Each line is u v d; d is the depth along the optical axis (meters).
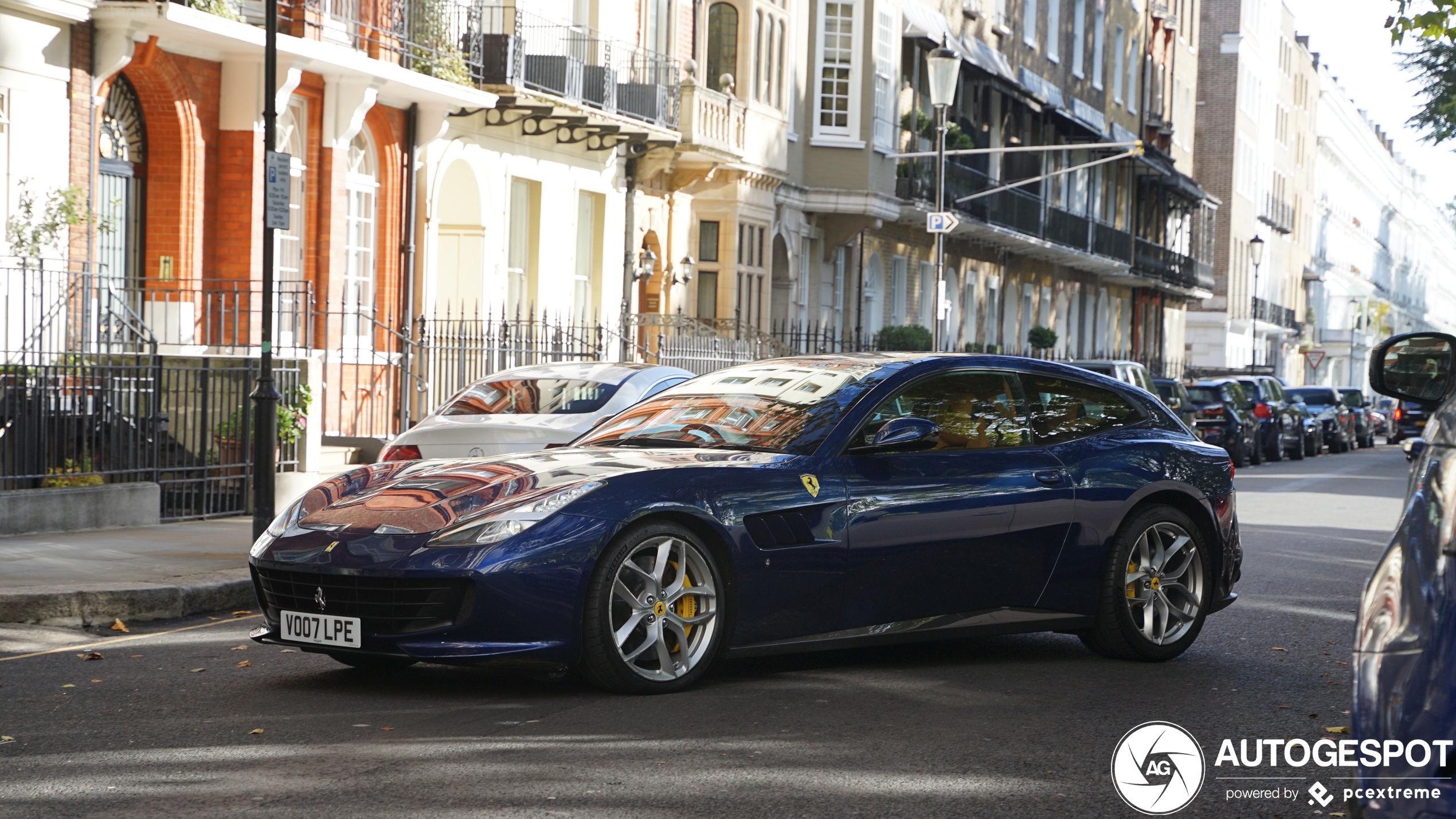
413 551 6.51
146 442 14.11
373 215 20.69
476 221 22.47
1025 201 41.72
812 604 7.21
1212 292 68.44
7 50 15.10
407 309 20.97
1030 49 45.34
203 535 12.80
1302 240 94.44
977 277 41.84
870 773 5.66
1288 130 88.38
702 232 28.77
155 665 7.83
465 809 5.09
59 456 13.40
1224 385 32.59
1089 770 5.80
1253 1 76.19
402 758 5.78
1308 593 11.27
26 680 7.40
